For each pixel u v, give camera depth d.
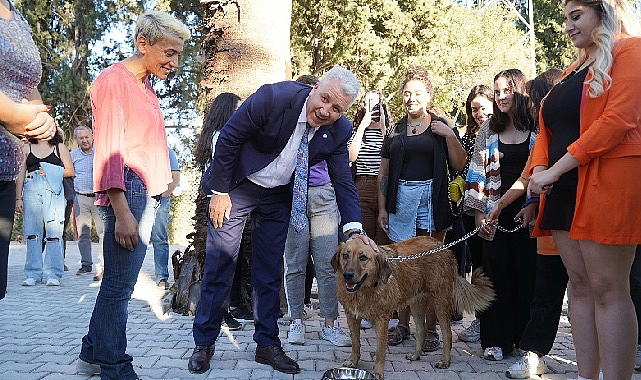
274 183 3.99
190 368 3.93
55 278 7.81
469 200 4.59
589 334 3.17
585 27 2.96
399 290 4.07
